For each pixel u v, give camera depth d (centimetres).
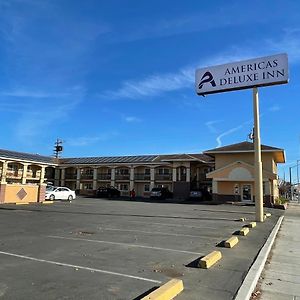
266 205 3400
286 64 1795
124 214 1933
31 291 518
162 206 2869
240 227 1446
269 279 685
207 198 4444
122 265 695
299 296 585
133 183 5794
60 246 880
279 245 1095
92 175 6219
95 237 1048
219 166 3878
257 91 1852
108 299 496
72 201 3388
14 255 759
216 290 559
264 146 3672
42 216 1712
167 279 607
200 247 925
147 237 1076
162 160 5181
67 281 575
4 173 5212
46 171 6425
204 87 2003
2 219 1516
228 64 1939
